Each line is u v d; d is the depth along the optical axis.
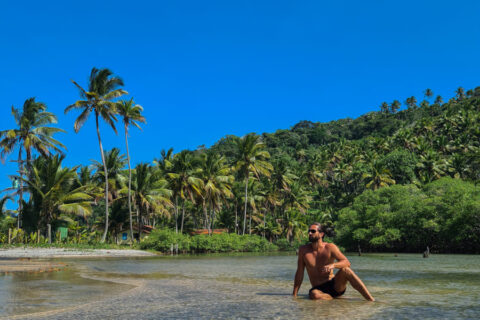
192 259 28.25
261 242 52.94
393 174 72.44
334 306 5.62
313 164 99.44
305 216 70.62
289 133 168.88
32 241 34.97
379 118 178.75
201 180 48.19
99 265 19.22
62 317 5.23
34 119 39.62
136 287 9.33
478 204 35.41
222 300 6.71
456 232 37.38
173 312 5.45
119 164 50.16
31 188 36.72
